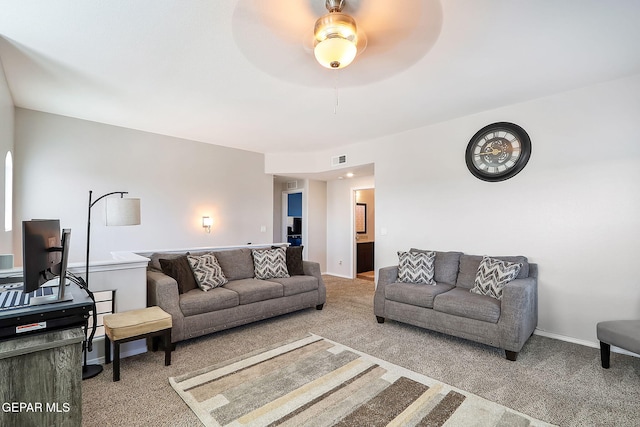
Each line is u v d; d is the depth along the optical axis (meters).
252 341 3.16
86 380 2.37
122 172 4.53
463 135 4.03
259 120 4.19
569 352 2.93
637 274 2.88
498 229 3.72
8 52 2.47
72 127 4.12
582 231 3.16
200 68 2.73
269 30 2.05
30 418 1.46
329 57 1.83
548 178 3.36
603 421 1.93
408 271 3.82
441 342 3.15
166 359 2.61
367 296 5.11
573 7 1.91
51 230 1.82
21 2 1.87
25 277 1.52
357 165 5.42
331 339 3.22
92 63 2.65
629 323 2.54
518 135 3.52
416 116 4.00
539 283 3.41
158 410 2.01
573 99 3.20
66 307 1.59
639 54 2.49
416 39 2.12
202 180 5.36
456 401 2.12
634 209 2.89
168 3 1.89
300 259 4.43
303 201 7.21
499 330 2.82
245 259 4.17
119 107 3.73
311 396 2.18
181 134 4.92
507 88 3.14
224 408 2.04
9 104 3.20
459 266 3.83
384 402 2.11
